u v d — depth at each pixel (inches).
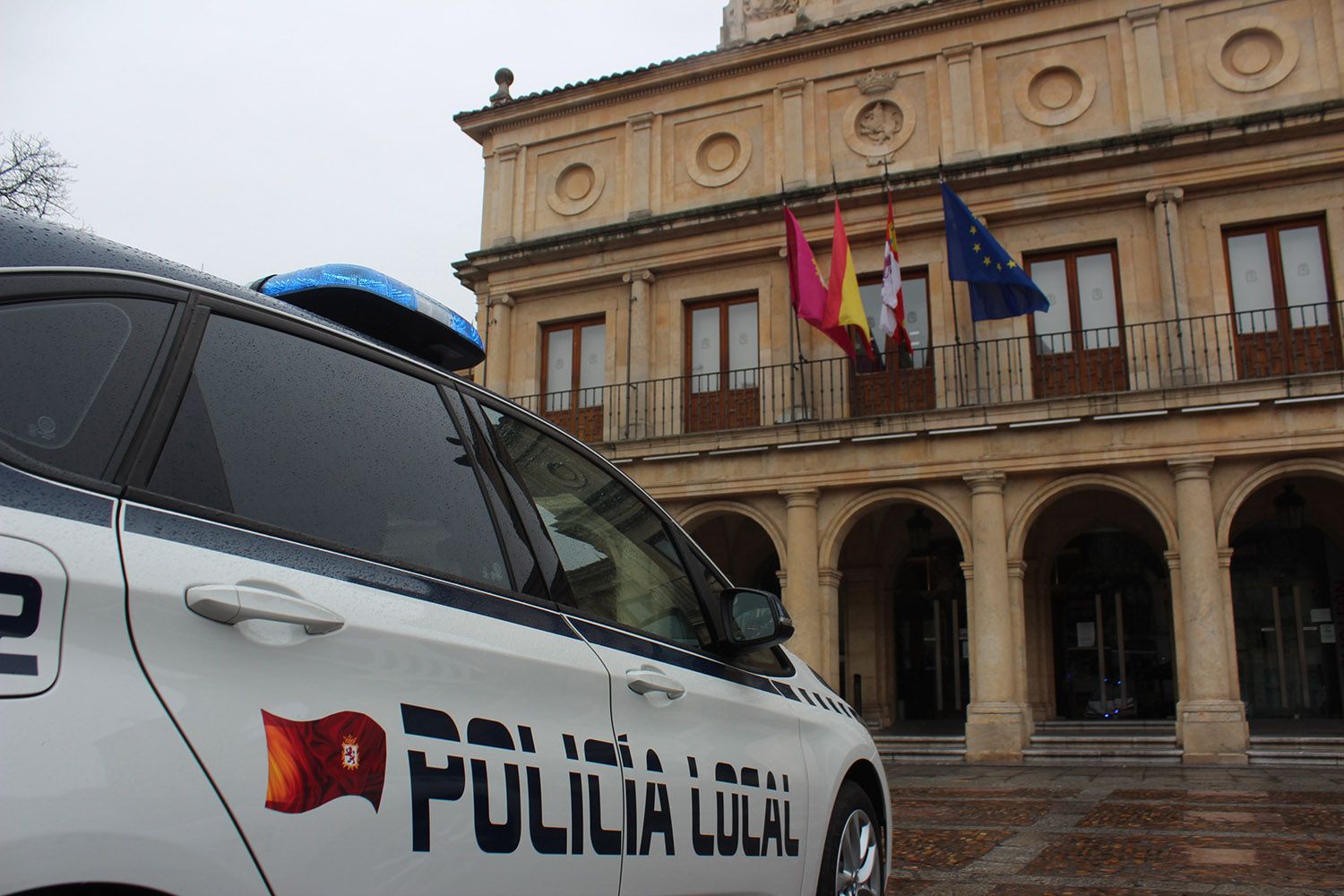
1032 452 631.8
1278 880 243.8
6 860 53.4
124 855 58.7
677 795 107.9
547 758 90.3
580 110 835.4
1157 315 654.5
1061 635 758.5
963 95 717.9
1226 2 668.1
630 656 108.3
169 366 75.3
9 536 58.6
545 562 104.6
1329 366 617.9
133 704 61.2
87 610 60.7
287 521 78.7
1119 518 734.5
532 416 118.9
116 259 76.1
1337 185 631.8
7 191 669.9
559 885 89.3
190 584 66.9
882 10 752.3
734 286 765.3
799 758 138.2
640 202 797.2
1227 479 602.5
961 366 685.9
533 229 835.4
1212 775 506.9
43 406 66.1
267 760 67.4
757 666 142.9
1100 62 693.3
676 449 712.4
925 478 654.5
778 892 127.9
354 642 76.0
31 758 55.5
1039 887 240.4
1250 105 652.7
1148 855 281.1
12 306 67.3
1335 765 541.0
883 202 720.3
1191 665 584.7
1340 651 698.8
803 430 678.5
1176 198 653.3
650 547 129.7
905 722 768.3
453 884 79.0
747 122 781.9
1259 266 645.9
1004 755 604.4
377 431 92.5
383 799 74.6
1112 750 588.1
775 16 815.7
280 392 84.5
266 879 66.2
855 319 650.8
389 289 111.7
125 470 68.8
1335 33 641.0
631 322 779.4
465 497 98.7
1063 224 685.3
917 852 291.3
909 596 802.8
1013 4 708.0
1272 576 723.4
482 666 86.7
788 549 685.3
